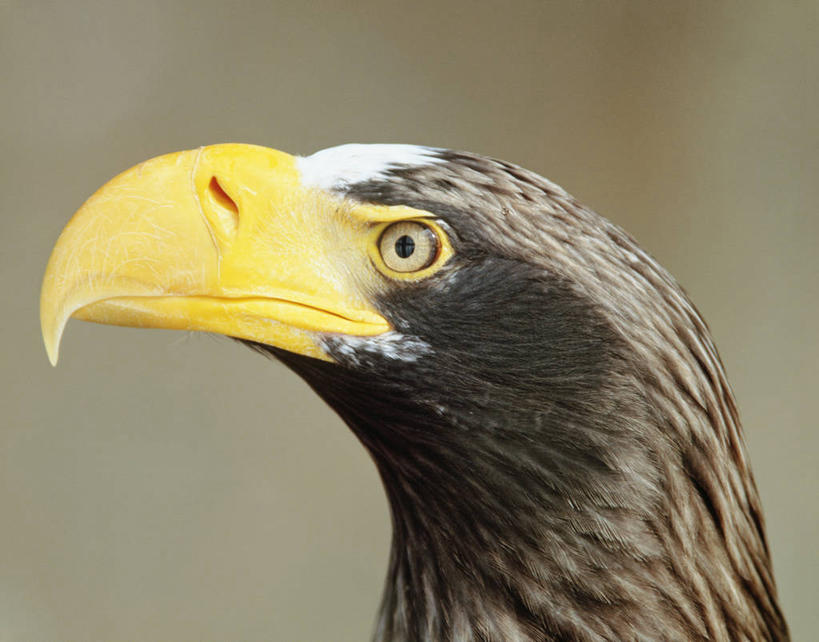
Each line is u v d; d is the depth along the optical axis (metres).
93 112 12.24
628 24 11.70
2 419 11.45
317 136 12.27
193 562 11.16
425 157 4.25
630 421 4.02
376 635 4.92
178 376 11.55
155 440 11.48
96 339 11.62
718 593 4.18
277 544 11.19
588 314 4.05
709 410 4.16
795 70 11.48
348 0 12.09
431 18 12.02
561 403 4.07
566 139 11.96
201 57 12.26
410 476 4.39
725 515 4.21
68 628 10.96
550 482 4.10
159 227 4.24
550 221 4.11
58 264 4.27
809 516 10.82
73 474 11.37
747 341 11.57
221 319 4.20
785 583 10.63
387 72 12.17
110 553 11.23
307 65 12.23
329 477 11.27
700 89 11.73
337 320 4.19
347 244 4.19
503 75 11.99
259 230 4.21
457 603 4.35
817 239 11.48
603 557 4.04
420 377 4.17
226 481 11.37
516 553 4.19
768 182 11.64
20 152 12.11
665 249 11.88
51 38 12.12
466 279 4.11
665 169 11.86
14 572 11.12
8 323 11.67
